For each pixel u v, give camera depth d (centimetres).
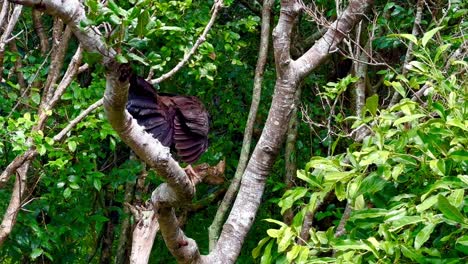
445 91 435
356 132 604
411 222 380
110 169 934
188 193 388
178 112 394
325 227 835
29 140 610
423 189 413
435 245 404
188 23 671
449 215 359
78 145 716
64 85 617
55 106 684
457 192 369
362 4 493
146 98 386
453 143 392
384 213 402
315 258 416
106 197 942
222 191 914
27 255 855
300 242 457
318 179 443
